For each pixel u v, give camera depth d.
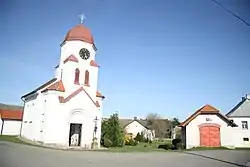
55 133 31.22
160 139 87.12
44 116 32.38
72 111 32.41
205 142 34.94
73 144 33.12
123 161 16.50
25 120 43.22
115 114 37.25
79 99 33.09
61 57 36.12
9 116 61.56
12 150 20.75
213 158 20.00
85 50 35.47
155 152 25.72
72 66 34.00
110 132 35.75
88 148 30.14
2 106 73.44
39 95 36.22
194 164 15.90
